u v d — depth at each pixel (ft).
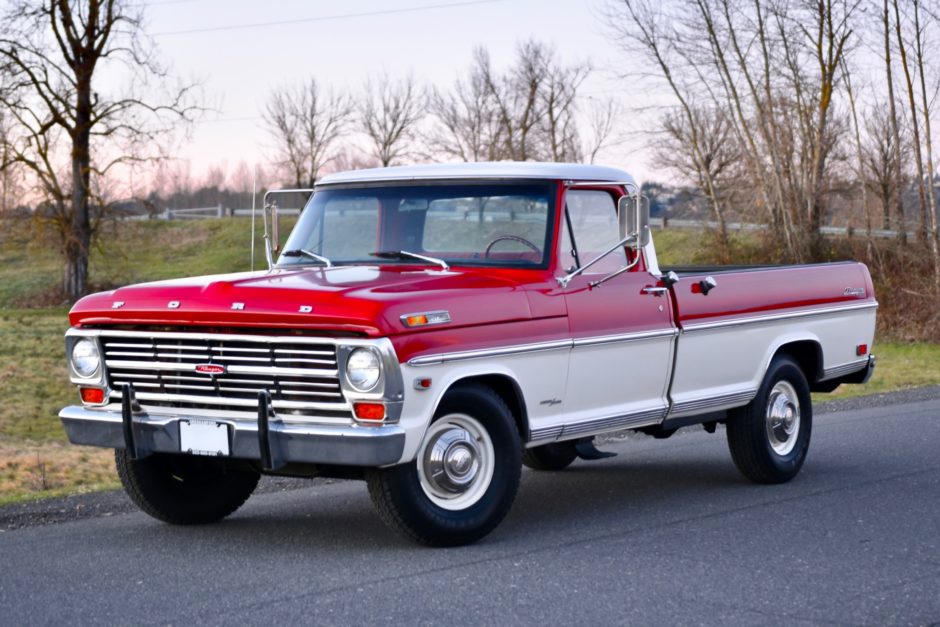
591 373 23.17
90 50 130.93
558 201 23.04
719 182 141.59
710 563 20.04
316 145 223.51
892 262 112.98
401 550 21.07
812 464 31.91
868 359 31.89
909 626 16.34
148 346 20.75
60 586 18.45
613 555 20.67
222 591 18.12
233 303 19.84
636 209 23.47
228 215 229.66
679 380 25.66
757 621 16.55
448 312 20.07
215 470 23.68
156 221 222.07
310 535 22.57
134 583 18.66
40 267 189.26
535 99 197.06
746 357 27.43
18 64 124.06
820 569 19.65
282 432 19.47
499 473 21.40
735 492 27.61
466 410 20.88
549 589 18.24
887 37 105.40
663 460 33.22
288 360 19.52
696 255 135.64
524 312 21.61
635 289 24.26
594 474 30.91
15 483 35.24
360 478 20.89
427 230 23.56
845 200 132.36
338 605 17.28
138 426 20.84
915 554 20.79
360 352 18.94
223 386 20.15
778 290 28.40
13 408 62.59
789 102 122.21
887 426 39.88
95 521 24.14
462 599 17.62
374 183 24.36
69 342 21.61
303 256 24.39
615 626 16.28
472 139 203.82
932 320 96.58
